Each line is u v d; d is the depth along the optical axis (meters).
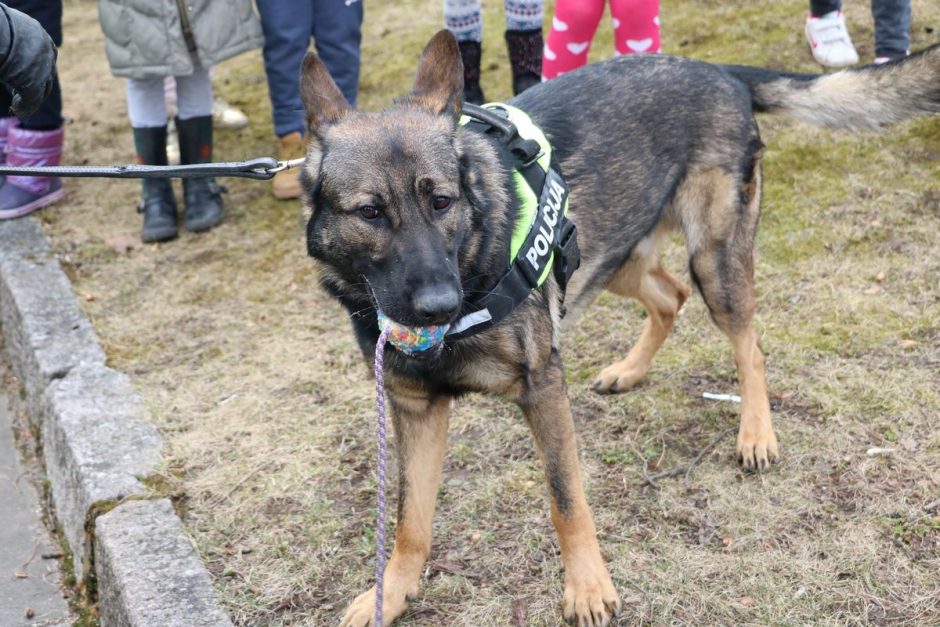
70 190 6.14
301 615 2.99
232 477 3.59
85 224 5.68
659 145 3.36
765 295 4.30
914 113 3.54
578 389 3.93
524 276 2.74
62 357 4.34
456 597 2.99
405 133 2.57
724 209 3.47
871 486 3.21
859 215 4.72
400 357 2.76
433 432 3.00
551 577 3.01
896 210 4.71
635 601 2.89
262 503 3.46
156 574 3.08
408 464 2.96
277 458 3.68
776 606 2.80
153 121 5.30
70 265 5.22
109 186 6.20
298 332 4.50
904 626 2.70
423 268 2.45
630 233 3.37
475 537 3.20
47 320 4.62
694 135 3.43
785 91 3.61
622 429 3.68
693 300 4.42
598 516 3.23
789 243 4.61
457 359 2.77
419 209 2.53
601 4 4.80
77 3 10.38
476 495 3.38
